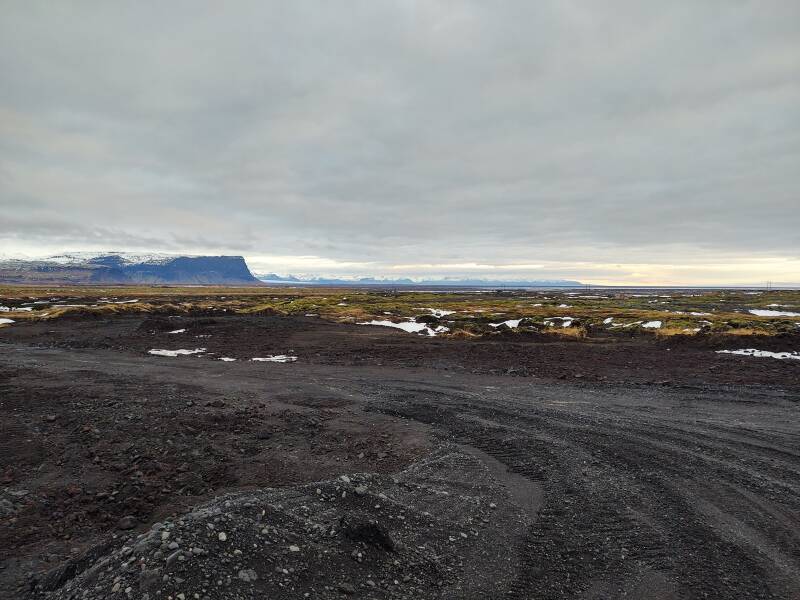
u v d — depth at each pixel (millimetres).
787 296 131375
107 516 10180
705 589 7203
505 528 9242
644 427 16000
